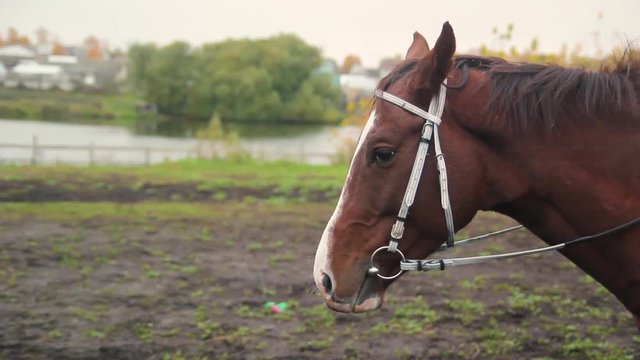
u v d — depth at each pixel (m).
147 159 24.25
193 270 8.41
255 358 5.55
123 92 68.88
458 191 2.74
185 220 12.03
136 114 61.00
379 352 5.70
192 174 19.06
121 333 6.11
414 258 2.83
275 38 60.12
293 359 5.54
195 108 59.59
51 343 5.80
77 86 69.81
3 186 15.17
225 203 14.23
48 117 54.66
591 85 2.80
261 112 57.81
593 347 5.72
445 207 2.71
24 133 37.25
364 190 2.80
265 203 14.33
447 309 6.89
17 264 8.48
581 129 2.80
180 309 6.88
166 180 17.45
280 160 24.52
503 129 2.78
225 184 17.06
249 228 11.45
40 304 6.91
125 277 8.04
